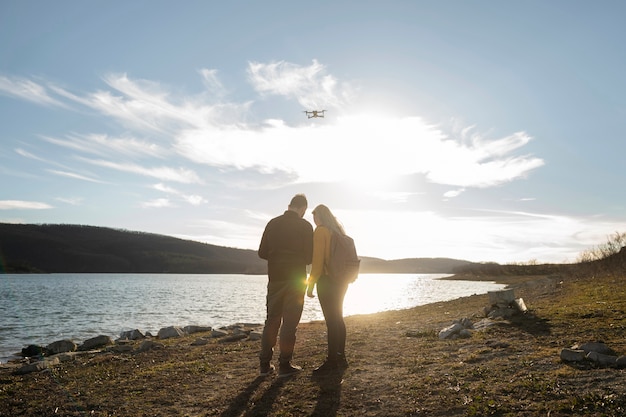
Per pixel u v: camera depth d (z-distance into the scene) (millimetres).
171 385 6168
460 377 5473
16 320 25797
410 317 14102
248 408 4848
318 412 4594
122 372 7359
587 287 16609
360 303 39594
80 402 5543
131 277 154375
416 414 4418
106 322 24688
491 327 8969
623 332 7395
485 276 124438
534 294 18500
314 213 6129
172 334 12727
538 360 5941
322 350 7898
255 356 8070
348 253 5996
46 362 8539
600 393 4418
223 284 100938
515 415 4137
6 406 5504
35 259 192875
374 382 5516
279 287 6008
